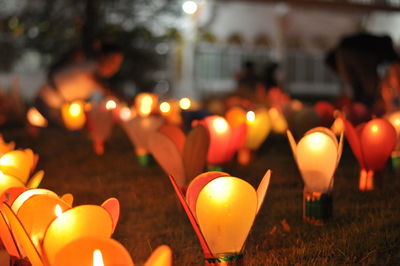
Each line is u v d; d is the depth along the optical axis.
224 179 1.75
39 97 7.49
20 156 2.54
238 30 17.94
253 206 1.76
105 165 4.75
